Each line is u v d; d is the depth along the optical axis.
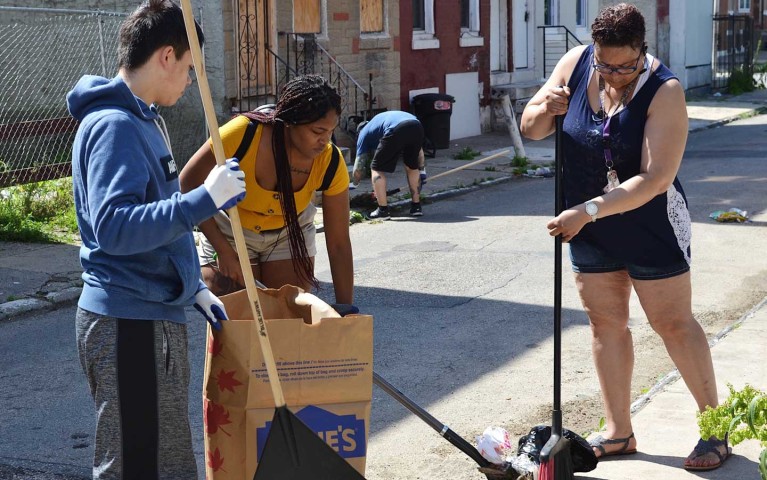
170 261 2.82
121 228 2.58
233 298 3.24
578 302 7.16
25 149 12.02
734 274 7.75
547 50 20.98
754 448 4.20
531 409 4.97
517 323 6.62
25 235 9.45
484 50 18.33
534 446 3.78
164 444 2.87
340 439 3.01
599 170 3.80
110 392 2.79
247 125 3.67
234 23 12.91
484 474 3.86
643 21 3.59
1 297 7.42
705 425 2.97
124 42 2.81
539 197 12.14
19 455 4.49
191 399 5.21
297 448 2.82
